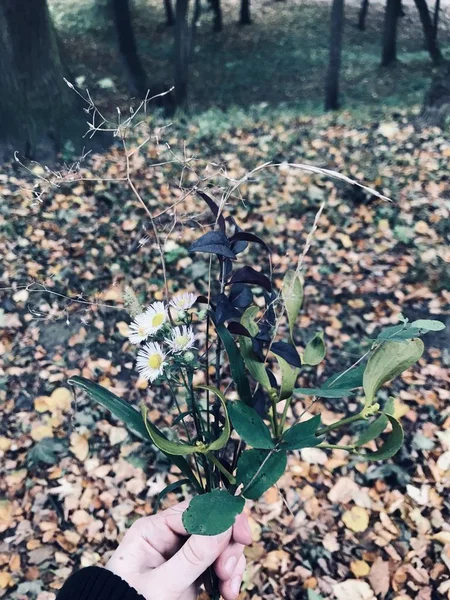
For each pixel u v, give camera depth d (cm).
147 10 383
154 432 59
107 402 74
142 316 71
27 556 193
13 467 221
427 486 209
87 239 326
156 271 307
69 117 384
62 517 205
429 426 228
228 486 82
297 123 404
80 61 394
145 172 365
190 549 84
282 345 70
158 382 75
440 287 293
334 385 76
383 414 62
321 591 180
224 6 388
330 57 393
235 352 75
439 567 185
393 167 367
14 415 241
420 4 370
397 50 389
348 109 410
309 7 385
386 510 203
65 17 384
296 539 194
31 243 322
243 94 412
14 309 286
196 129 400
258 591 181
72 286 300
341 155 377
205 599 173
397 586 181
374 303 290
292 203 348
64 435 232
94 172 364
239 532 93
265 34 398
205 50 399
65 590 77
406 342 64
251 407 75
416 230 327
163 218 330
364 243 325
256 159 378
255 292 291
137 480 216
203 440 82
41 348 269
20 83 359
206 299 73
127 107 405
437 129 387
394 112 399
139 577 89
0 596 183
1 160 369
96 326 278
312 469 215
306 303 291
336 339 271
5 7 341
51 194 348
